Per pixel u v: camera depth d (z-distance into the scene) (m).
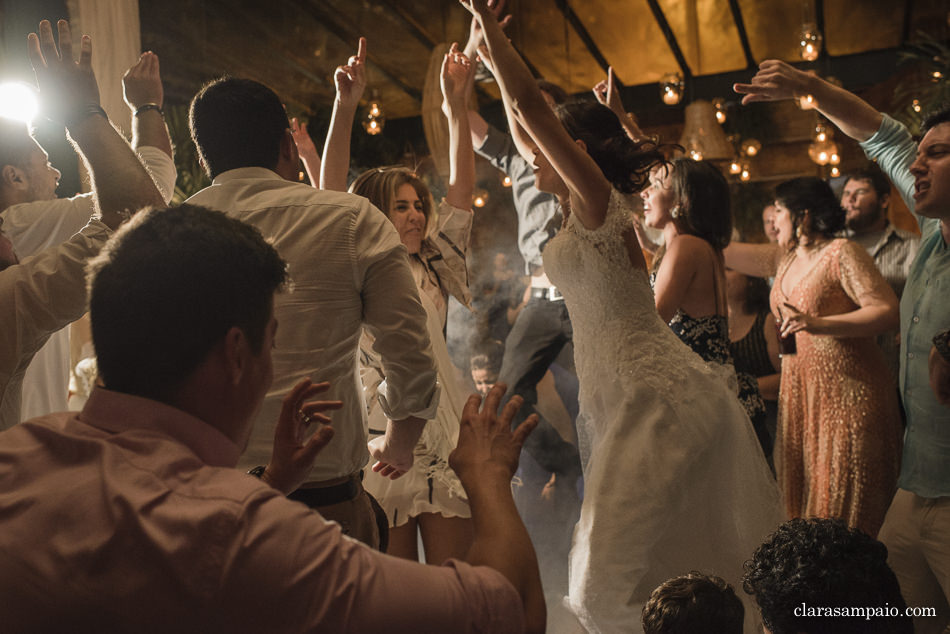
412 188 3.02
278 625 0.83
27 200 2.54
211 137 1.84
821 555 1.62
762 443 3.34
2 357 1.52
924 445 2.44
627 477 2.35
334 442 1.78
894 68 9.53
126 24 4.68
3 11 4.47
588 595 2.31
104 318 0.95
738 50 9.48
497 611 0.89
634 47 9.28
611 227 2.39
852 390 3.39
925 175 2.43
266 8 6.93
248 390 1.00
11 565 0.85
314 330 1.74
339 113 2.58
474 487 1.06
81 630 0.83
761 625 2.37
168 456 0.91
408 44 8.27
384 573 0.87
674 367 2.46
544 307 4.59
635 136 3.41
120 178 1.58
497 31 2.23
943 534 2.39
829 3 8.24
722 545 2.44
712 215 3.04
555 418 4.80
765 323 4.68
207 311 0.95
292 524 0.87
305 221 1.76
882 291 3.36
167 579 0.83
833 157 7.52
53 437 0.94
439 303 2.98
